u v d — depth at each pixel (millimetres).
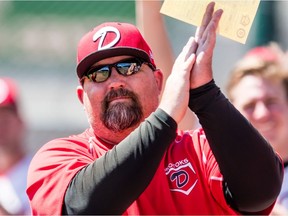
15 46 21719
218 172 8258
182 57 7977
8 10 21828
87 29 21625
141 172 7434
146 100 8445
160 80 9023
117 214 7504
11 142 14117
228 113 7805
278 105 12242
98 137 8664
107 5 21484
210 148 8234
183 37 19672
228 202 8250
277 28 19234
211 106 7766
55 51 21703
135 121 8383
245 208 8133
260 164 7875
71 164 8000
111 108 8328
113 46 8359
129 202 7504
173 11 8125
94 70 8367
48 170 8109
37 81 21453
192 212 8188
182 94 7719
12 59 21703
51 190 7863
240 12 8008
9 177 13820
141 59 8430
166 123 7582
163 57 11852
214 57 19641
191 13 8109
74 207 7559
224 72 19484
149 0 11930
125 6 21359
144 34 11930
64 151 8406
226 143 7793
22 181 13805
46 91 21281
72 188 7656
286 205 11531
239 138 7797
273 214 11047
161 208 8148
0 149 14016
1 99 14156
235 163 7832
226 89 12891
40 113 20844
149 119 7656
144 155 7453
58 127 20703
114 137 8539
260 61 12438
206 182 8352
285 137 12211
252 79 12367
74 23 21688
